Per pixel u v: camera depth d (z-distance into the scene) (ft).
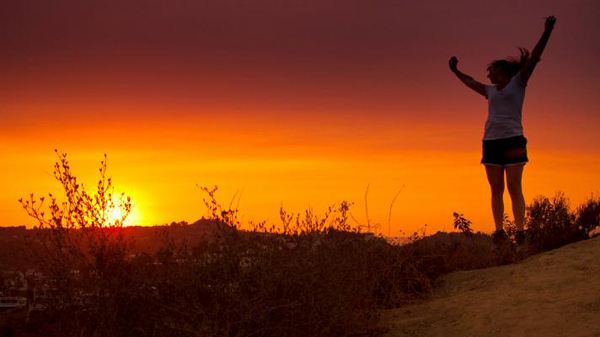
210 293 20.54
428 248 29.99
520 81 28.86
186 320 19.86
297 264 20.81
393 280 25.34
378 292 25.81
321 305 20.43
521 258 28.91
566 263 23.49
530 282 22.45
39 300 20.63
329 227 23.08
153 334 19.61
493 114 29.40
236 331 19.54
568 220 31.73
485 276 25.59
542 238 31.24
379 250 26.96
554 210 32.32
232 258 20.92
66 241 21.11
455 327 19.93
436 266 28.07
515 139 28.89
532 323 18.38
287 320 19.88
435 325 20.67
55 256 20.76
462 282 25.88
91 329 20.26
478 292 23.36
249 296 20.38
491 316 19.89
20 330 20.17
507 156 28.99
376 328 21.45
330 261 21.50
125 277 21.07
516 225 29.55
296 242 22.04
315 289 20.74
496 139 29.17
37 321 20.54
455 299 23.09
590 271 21.90
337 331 20.81
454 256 29.40
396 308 24.23
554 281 21.81
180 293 20.86
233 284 20.52
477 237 33.19
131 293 20.92
